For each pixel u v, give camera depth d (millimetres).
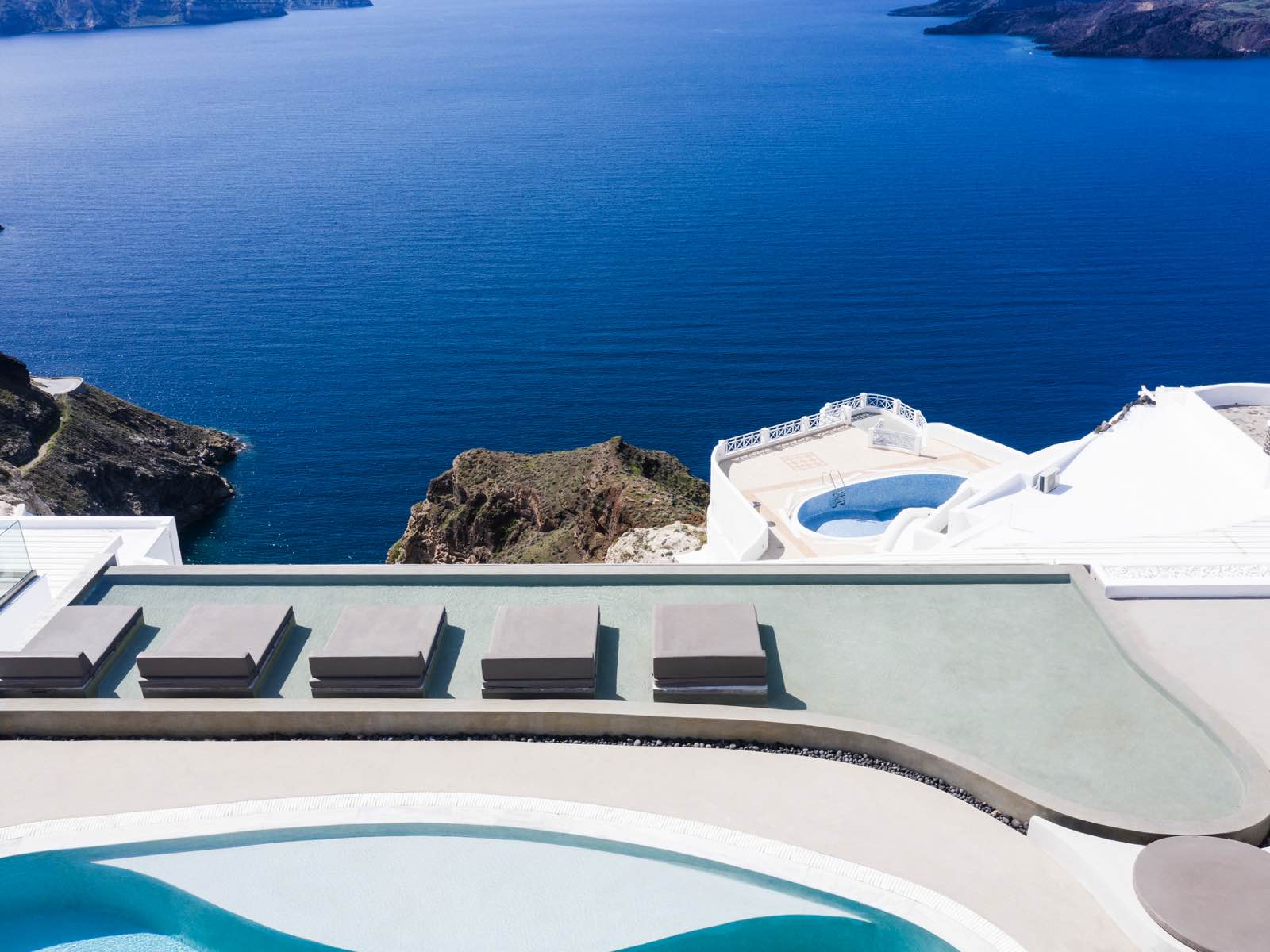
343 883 10938
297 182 194375
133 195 184250
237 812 11734
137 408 80500
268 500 72688
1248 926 9188
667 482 56938
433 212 165750
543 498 56406
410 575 16391
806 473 37562
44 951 10930
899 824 11297
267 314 113750
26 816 11734
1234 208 147750
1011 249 131125
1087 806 11172
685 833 11219
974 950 9609
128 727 13203
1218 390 28062
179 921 10992
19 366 73250
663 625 14102
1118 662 13930
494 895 10703
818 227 147875
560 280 123938
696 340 100812
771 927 10422
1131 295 110125
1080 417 80125
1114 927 9812
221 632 14383
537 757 12625
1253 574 15766
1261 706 12945
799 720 12594
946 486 36531
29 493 58750
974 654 14242
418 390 90938
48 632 14680
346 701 13266
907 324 103438
